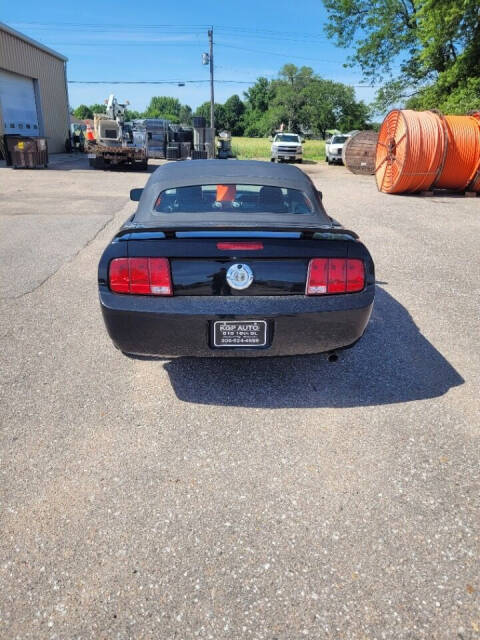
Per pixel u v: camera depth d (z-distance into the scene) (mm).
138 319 2820
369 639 1706
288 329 2854
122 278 2816
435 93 25156
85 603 1822
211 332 2836
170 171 3930
